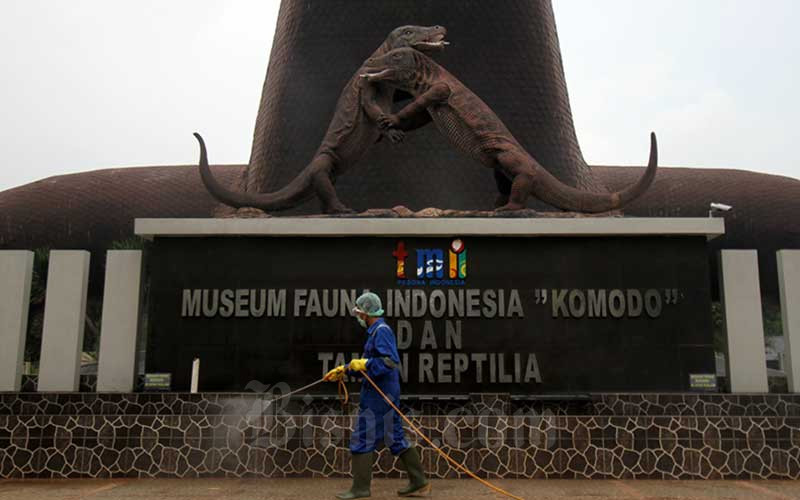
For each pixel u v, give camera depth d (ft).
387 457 27.35
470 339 32.89
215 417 28.02
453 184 65.82
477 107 40.91
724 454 27.63
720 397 30.25
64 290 34.04
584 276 33.55
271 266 33.65
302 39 73.87
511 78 72.13
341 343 32.83
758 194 115.03
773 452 27.63
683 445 27.68
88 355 99.14
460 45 71.05
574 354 32.81
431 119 42.80
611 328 33.09
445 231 33.45
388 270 33.53
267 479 27.17
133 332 34.22
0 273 33.76
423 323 33.14
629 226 33.50
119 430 27.94
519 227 33.53
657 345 32.99
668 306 33.37
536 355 32.76
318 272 33.53
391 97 43.83
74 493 24.21
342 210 40.86
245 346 32.91
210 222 33.78
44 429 27.91
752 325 33.91
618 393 30.83
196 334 33.09
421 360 32.65
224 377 32.65
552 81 75.20
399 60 41.68
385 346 21.80
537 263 33.65
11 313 33.40
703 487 25.70
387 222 33.50
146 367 33.17
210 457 27.68
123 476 27.53
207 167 42.01
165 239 34.06
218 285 33.53
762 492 24.68
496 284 33.42
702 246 33.91
